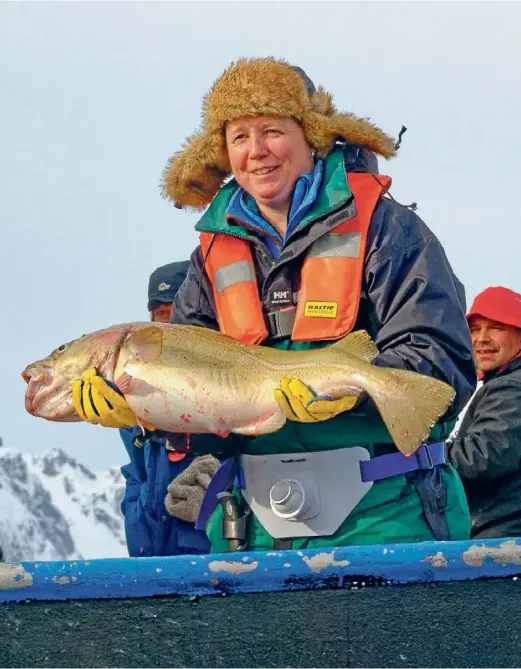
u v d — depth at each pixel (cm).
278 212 449
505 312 566
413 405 384
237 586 353
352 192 435
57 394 405
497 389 543
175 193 494
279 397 388
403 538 414
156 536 557
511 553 352
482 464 533
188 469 553
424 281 420
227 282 446
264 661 350
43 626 353
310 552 353
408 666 350
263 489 424
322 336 424
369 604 352
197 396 396
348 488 415
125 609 353
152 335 397
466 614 352
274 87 441
